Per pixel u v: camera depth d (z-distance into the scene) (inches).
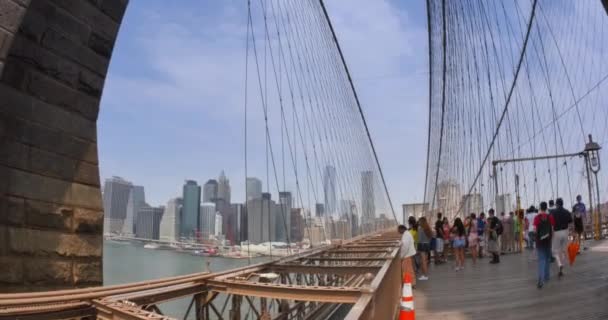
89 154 199.5
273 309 183.0
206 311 156.1
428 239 410.6
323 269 210.7
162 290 138.8
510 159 791.1
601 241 757.9
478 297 288.8
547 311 237.9
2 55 151.3
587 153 785.6
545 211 326.0
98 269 195.8
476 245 547.8
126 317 111.5
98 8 206.5
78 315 120.5
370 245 472.4
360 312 91.6
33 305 115.6
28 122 173.9
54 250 177.6
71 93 192.5
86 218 193.3
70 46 192.7
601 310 233.5
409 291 191.5
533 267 443.5
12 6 154.3
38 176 175.8
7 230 161.9
